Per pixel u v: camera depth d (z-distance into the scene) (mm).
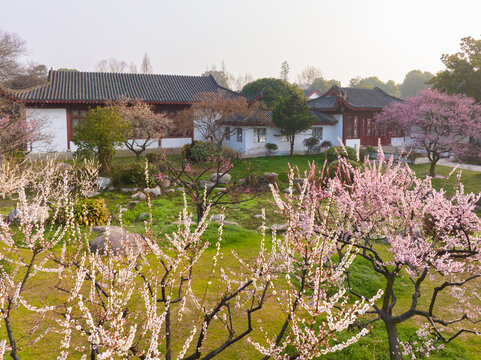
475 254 5805
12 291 8086
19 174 15109
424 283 10539
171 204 18828
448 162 31859
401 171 6996
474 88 32656
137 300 7727
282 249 4844
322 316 8180
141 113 28453
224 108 31125
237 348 6930
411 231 6191
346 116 35438
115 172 21516
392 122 31703
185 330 7285
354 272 10586
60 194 14781
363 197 6719
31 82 50562
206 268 10656
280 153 33250
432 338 7520
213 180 22594
